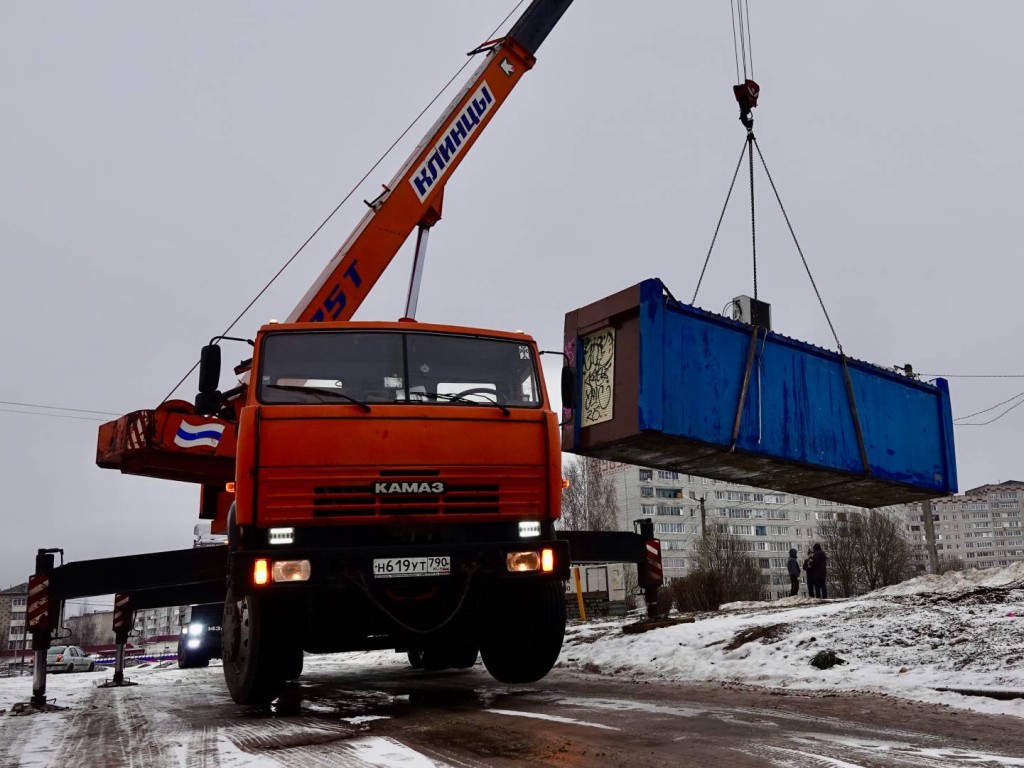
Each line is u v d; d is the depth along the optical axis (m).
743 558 56.97
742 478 10.05
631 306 8.35
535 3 13.12
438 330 6.76
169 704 8.36
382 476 6.04
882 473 10.16
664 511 94.06
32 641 8.66
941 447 11.23
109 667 36.97
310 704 7.34
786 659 8.29
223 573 8.22
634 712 5.96
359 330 6.62
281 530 5.88
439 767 4.11
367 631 6.86
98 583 8.43
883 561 62.53
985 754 4.18
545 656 7.21
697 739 4.75
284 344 6.46
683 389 8.31
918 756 4.14
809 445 9.39
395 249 11.53
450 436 6.23
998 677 6.25
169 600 10.45
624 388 8.31
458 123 12.31
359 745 4.88
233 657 7.00
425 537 6.12
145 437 10.36
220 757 4.75
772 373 9.23
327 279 10.99
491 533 6.22
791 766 3.94
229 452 10.62
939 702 5.91
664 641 10.12
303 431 6.01
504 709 6.33
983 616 8.58
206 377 6.62
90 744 5.65
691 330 8.56
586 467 59.88
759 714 5.74
